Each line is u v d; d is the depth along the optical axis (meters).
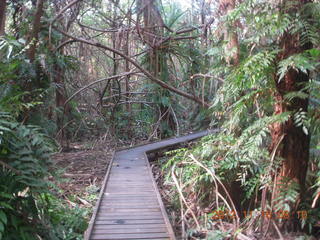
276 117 3.66
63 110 10.13
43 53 7.96
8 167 2.74
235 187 4.74
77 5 9.48
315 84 3.50
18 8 8.21
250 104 4.08
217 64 5.50
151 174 6.55
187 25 10.74
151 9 10.54
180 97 13.02
